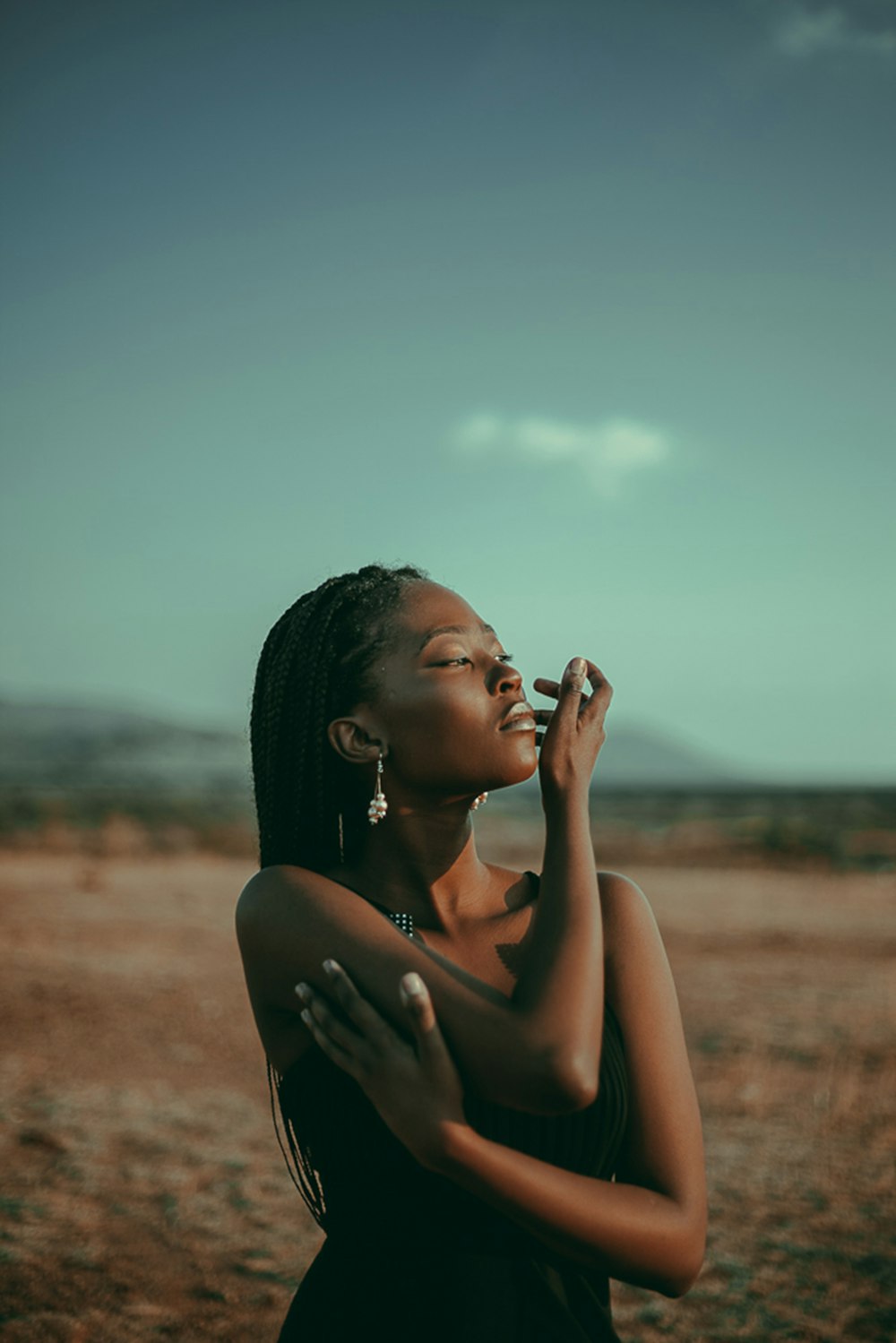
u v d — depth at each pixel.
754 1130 6.05
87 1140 5.69
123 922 14.06
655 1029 1.46
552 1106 1.27
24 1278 3.97
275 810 1.68
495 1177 1.27
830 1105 6.47
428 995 1.31
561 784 1.46
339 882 1.58
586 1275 1.48
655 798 100.31
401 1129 1.29
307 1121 1.48
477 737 1.51
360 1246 1.42
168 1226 4.58
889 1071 7.23
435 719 1.51
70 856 26.19
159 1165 5.36
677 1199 1.38
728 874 23.81
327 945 1.41
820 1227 4.71
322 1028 1.35
